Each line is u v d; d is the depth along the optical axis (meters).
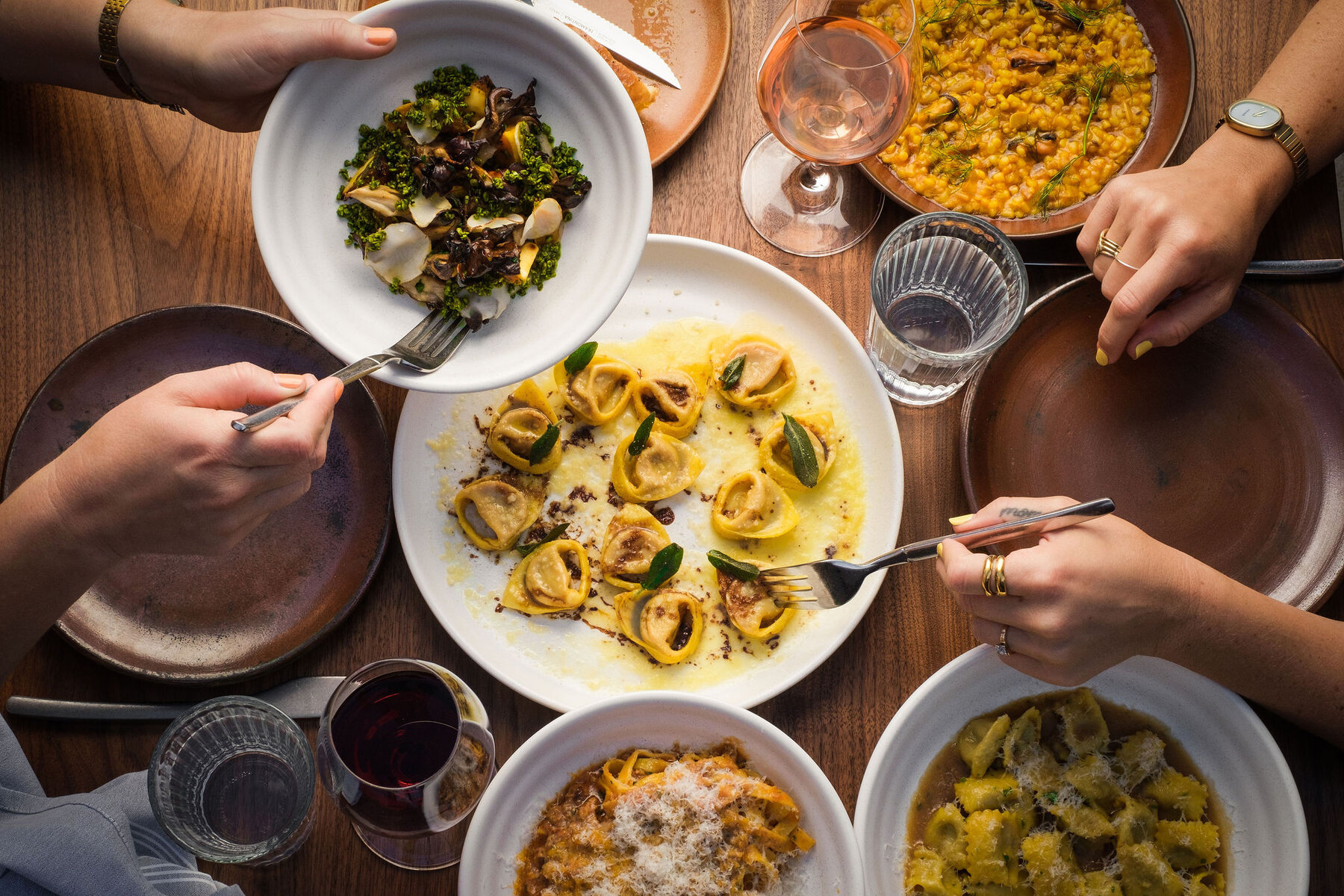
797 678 0.73
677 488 0.78
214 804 0.73
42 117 0.79
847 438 0.79
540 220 0.70
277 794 0.74
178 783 0.71
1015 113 0.83
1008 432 0.79
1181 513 0.78
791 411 0.80
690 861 0.70
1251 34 0.84
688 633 0.77
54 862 0.68
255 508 0.66
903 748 0.74
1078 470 0.78
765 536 0.77
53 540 0.65
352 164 0.71
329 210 0.71
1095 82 0.83
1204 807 0.74
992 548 0.76
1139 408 0.79
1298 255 0.81
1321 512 0.77
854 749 0.76
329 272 0.70
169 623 0.75
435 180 0.69
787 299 0.80
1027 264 0.81
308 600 0.76
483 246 0.69
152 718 0.75
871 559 0.78
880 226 0.82
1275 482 0.78
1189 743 0.75
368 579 0.75
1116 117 0.82
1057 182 0.81
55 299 0.79
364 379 0.77
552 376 0.81
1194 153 0.79
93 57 0.73
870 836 0.72
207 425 0.62
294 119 0.69
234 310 0.76
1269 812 0.73
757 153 0.83
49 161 0.79
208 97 0.73
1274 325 0.78
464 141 0.69
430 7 0.69
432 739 0.71
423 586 0.75
